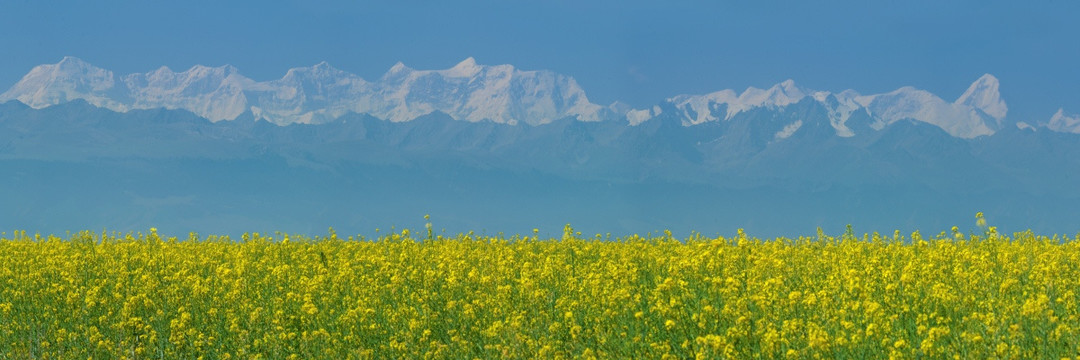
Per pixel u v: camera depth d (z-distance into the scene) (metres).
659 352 9.38
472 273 13.23
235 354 11.41
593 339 10.10
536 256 16.34
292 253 18.12
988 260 13.35
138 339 12.27
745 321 9.09
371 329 11.19
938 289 10.44
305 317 11.83
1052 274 10.96
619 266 13.02
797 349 8.71
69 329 12.29
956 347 8.44
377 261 15.91
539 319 10.59
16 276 15.21
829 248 16.58
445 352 10.37
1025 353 8.27
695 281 11.93
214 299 12.91
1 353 11.62
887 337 8.96
